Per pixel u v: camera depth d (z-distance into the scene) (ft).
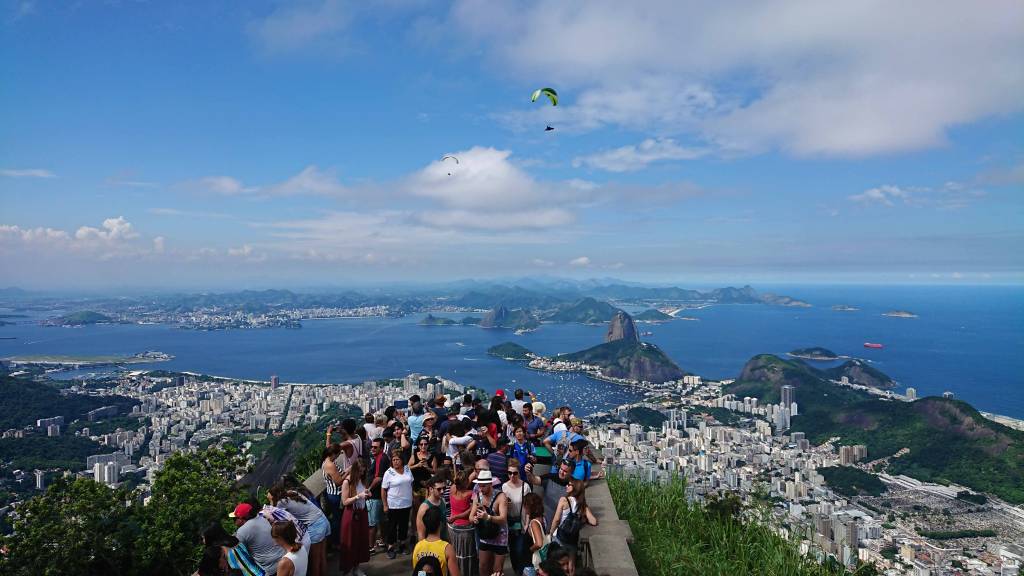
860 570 31.96
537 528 24.71
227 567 21.48
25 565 31.53
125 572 33.94
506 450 33.12
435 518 22.66
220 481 41.32
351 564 26.48
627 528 31.07
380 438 31.50
